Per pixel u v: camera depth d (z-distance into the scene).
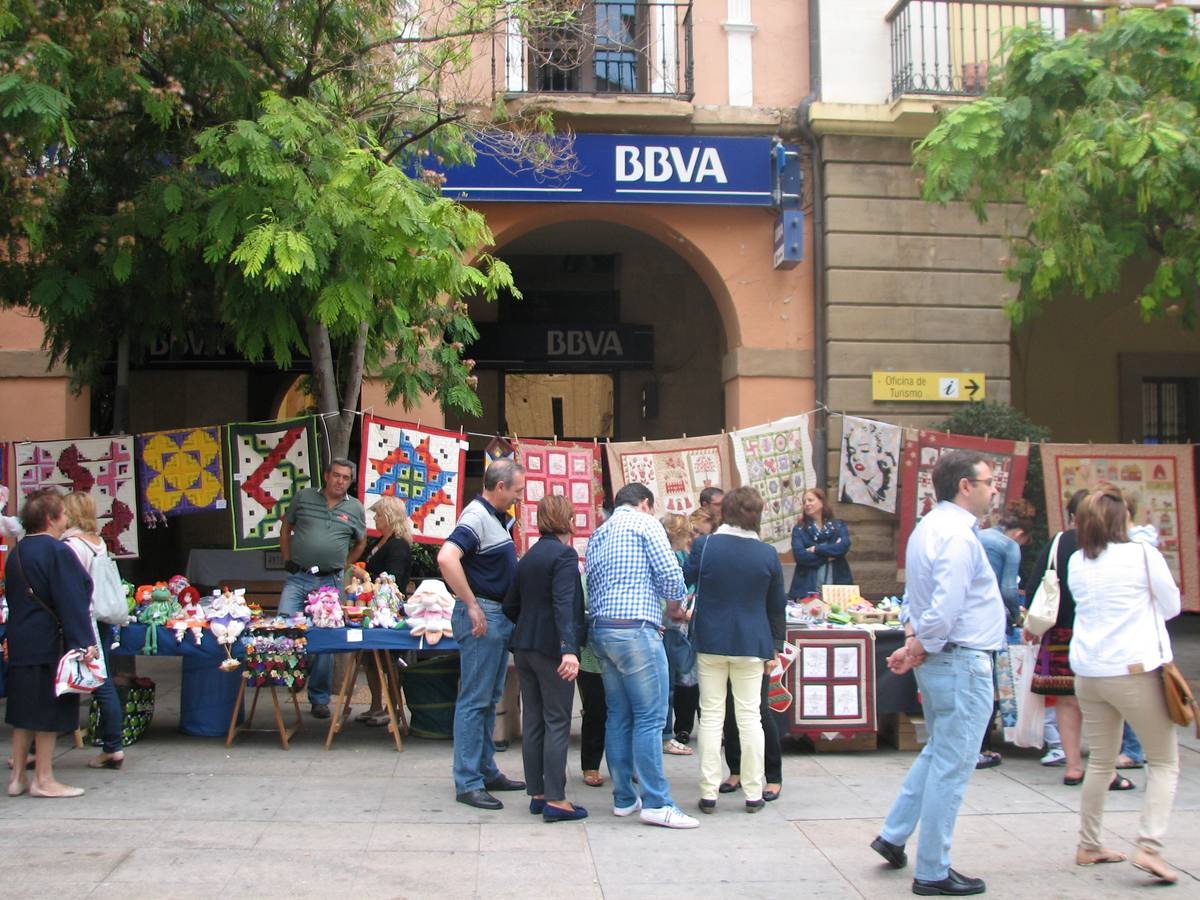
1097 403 14.67
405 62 8.70
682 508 9.59
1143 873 4.81
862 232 11.29
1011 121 8.86
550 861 4.90
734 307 11.34
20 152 7.12
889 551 10.94
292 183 6.97
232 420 13.13
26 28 6.99
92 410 12.34
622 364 14.37
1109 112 8.16
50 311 7.59
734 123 11.21
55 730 5.74
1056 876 4.77
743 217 11.40
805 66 11.49
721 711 5.73
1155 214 8.73
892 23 11.39
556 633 5.46
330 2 7.79
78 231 7.58
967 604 4.50
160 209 7.27
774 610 5.74
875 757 6.99
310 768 6.52
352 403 8.71
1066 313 14.67
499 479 5.88
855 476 10.59
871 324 11.25
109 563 6.48
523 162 10.68
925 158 9.48
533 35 9.51
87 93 7.29
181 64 7.91
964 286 11.36
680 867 4.85
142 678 7.30
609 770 5.98
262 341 7.34
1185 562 9.27
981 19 11.34
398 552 7.89
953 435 10.02
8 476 8.72
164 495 8.70
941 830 4.50
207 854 4.91
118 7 7.07
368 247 7.02
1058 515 9.37
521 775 6.46
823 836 5.31
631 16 11.43
